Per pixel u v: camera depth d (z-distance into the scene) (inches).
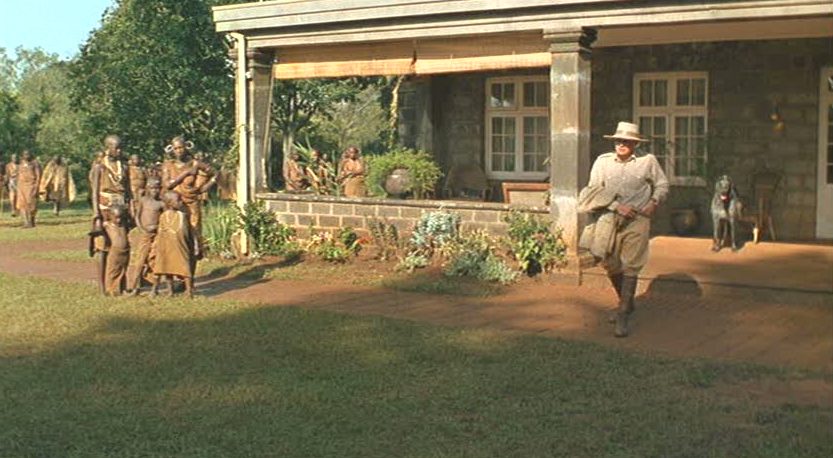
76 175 1470.2
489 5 481.1
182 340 346.6
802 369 302.0
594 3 455.2
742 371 298.4
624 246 359.6
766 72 596.4
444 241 513.7
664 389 277.1
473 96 710.5
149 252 450.3
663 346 339.3
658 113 636.7
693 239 591.5
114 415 252.2
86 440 231.8
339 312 403.5
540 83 687.1
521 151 696.4
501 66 502.3
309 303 431.8
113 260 448.5
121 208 449.7
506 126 702.5
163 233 438.0
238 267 546.9
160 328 369.4
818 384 285.3
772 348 336.2
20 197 926.4
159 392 274.4
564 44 467.8
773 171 596.4
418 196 642.8
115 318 391.9
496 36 499.5
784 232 596.4
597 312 404.8
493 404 260.5
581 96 470.3
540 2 466.3
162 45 1103.6
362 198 558.3
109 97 1133.1
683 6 440.1
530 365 304.7
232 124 1141.1
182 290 469.1
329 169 625.9
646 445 225.6
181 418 248.7
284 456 219.3
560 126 471.2
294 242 579.2
